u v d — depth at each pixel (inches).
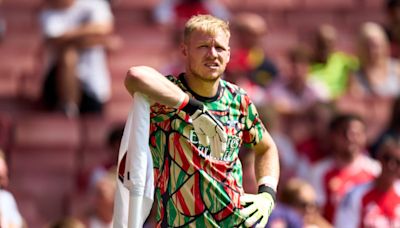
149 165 572.4
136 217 570.3
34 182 1269.7
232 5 1680.6
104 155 1282.0
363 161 1128.8
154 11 1596.9
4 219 831.1
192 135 566.3
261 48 1412.4
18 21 1584.6
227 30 570.6
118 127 1181.1
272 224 946.7
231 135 573.3
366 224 1040.2
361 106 1402.6
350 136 1117.7
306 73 1354.6
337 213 1058.1
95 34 1355.8
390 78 1435.8
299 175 1165.1
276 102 1332.4
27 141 1300.4
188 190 565.9
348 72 1433.3
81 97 1346.0
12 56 1518.2
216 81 572.4
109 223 1046.4
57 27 1363.2
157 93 557.0
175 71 1348.4
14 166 1280.8
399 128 1186.0
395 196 1040.8
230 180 570.6
